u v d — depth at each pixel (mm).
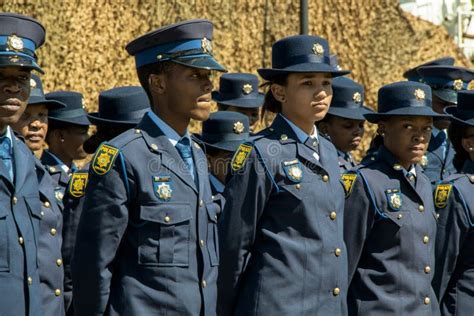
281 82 6672
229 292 6449
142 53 6027
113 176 5746
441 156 9820
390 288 6996
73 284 5828
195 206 5887
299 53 6594
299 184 6449
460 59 20078
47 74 18078
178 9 19031
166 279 5723
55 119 8742
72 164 8945
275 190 6449
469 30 20859
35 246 5648
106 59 18516
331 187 6566
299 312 6348
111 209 5723
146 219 5746
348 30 19906
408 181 7160
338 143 9406
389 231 7043
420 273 7105
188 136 6047
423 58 19906
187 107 5922
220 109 11227
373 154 7359
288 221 6434
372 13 20047
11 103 5559
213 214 6016
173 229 5773
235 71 19297
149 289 5719
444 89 10680
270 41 19500
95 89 18391
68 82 18203
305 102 6574
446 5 20906
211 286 5926
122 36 18703
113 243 5723
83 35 18375
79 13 18359
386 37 19984
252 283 6422
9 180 5520
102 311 5727
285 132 6605
